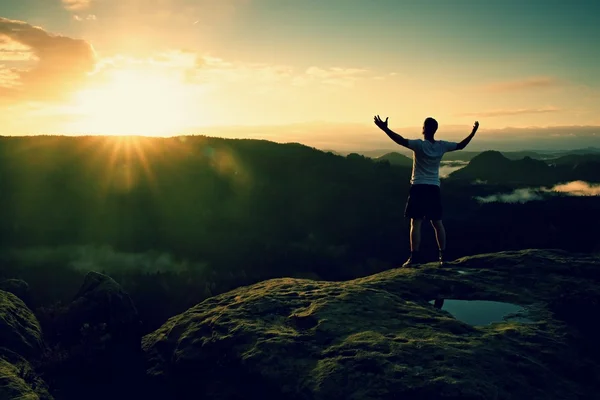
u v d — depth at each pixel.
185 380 6.34
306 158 159.75
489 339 5.57
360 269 93.56
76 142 146.12
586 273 7.87
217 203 132.00
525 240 102.75
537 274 7.87
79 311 8.69
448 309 6.81
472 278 7.82
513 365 5.09
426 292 7.40
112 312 8.70
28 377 5.93
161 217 120.44
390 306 6.62
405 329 5.87
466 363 4.96
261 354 5.61
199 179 139.88
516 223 115.31
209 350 6.28
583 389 5.05
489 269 8.25
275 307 6.92
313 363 5.36
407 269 8.30
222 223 123.12
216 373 5.98
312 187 137.62
